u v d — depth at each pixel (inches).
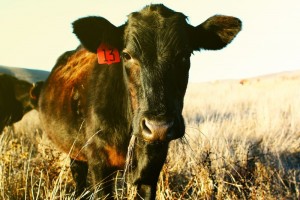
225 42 79.1
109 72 81.4
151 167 77.7
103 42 76.9
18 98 177.6
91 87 84.3
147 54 69.4
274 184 105.4
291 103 232.4
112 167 80.7
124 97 77.1
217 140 129.5
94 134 78.2
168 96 67.2
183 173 104.6
